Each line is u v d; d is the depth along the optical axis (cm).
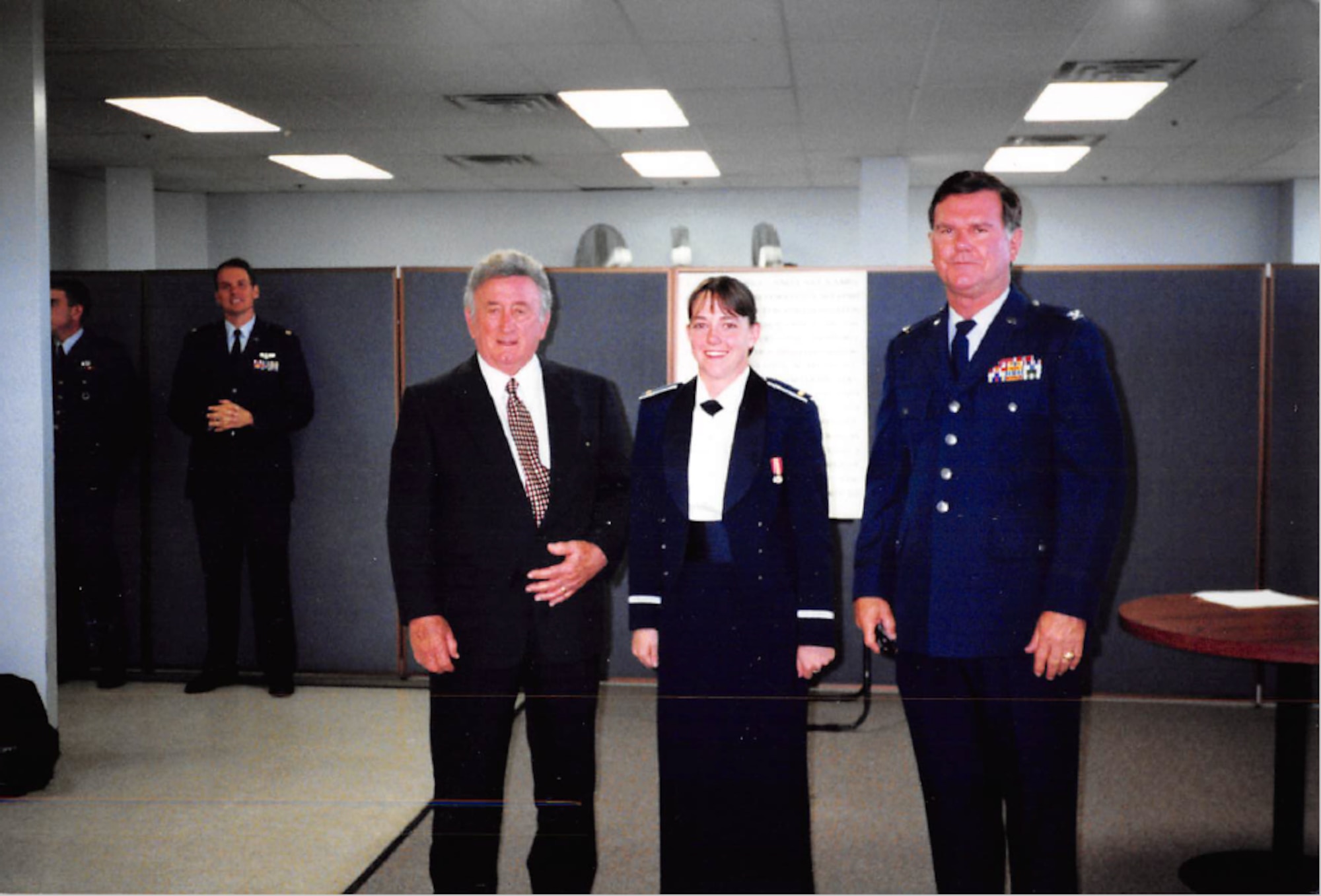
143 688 293
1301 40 417
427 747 244
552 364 176
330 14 388
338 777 223
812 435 165
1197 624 172
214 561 301
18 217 265
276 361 301
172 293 298
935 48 422
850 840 190
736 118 545
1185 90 490
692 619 166
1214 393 281
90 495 298
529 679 168
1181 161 668
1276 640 160
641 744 250
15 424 266
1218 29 400
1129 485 285
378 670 303
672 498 167
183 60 432
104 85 475
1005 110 527
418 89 486
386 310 301
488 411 170
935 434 151
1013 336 147
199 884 177
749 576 165
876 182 648
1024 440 145
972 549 146
